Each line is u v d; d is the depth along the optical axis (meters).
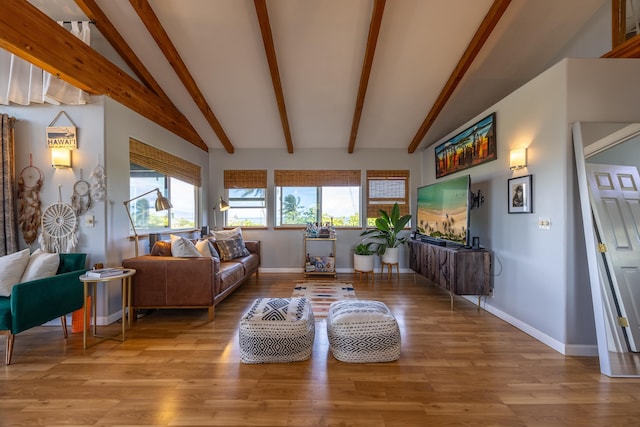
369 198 5.61
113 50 3.38
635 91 2.37
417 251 4.52
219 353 2.35
